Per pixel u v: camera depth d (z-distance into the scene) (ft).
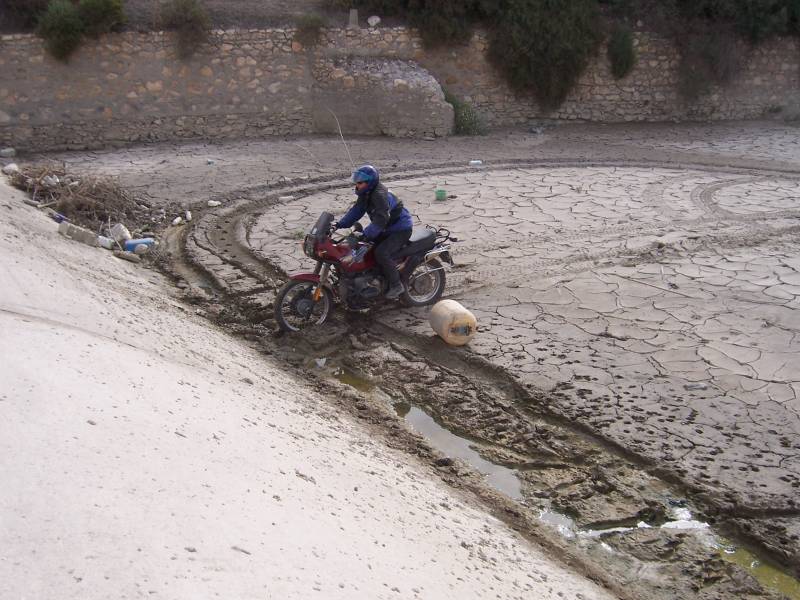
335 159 55.88
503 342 26.43
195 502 11.28
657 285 31.48
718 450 19.71
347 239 27.32
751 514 17.29
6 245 24.16
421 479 17.98
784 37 74.28
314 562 10.85
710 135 67.87
